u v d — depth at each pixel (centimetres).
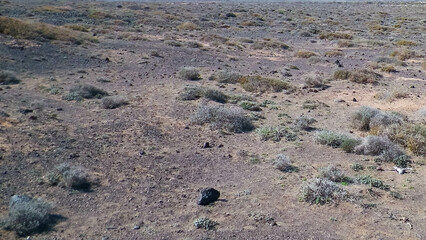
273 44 2884
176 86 1617
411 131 1051
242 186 802
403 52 2578
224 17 4816
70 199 731
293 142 1049
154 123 1162
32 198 712
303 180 823
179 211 705
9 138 979
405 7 7419
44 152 920
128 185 793
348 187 789
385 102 1469
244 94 1528
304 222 675
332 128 1173
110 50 2320
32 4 4900
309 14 5697
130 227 656
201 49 2583
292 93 1586
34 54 1997
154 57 2230
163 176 836
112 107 1299
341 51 2809
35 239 614
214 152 970
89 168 855
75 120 1159
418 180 834
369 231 652
